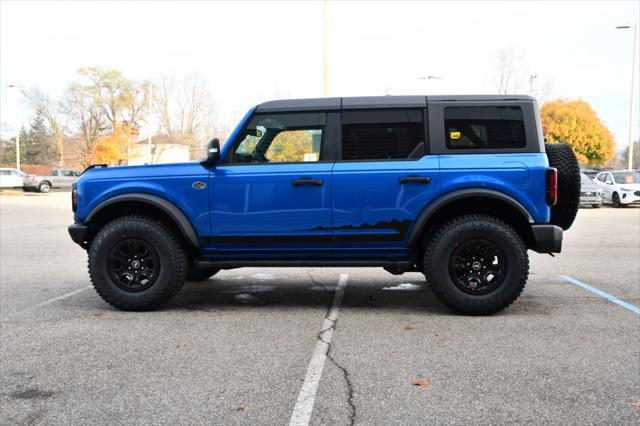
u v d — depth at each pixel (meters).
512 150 5.00
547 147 5.45
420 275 7.46
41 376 3.60
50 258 9.16
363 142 5.12
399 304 5.65
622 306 5.48
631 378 3.51
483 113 5.05
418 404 3.13
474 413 3.01
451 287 5.01
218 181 5.17
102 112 58.34
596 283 6.73
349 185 5.05
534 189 4.91
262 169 5.16
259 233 5.17
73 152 66.25
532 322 4.86
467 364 3.77
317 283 6.89
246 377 3.56
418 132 5.09
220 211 5.18
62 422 2.94
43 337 4.48
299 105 5.20
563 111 42.62
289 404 3.14
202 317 5.12
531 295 6.02
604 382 3.44
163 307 5.53
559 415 2.98
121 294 5.28
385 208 5.04
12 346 4.24
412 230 5.02
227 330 4.66
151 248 5.24
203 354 4.02
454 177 4.96
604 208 22.12
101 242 5.26
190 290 6.44
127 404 3.16
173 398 3.24
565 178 5.27
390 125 5.11
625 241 11.07
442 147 5.03
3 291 6.42
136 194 5.24
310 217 5.11
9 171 36.56
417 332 4.57
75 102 58.34
